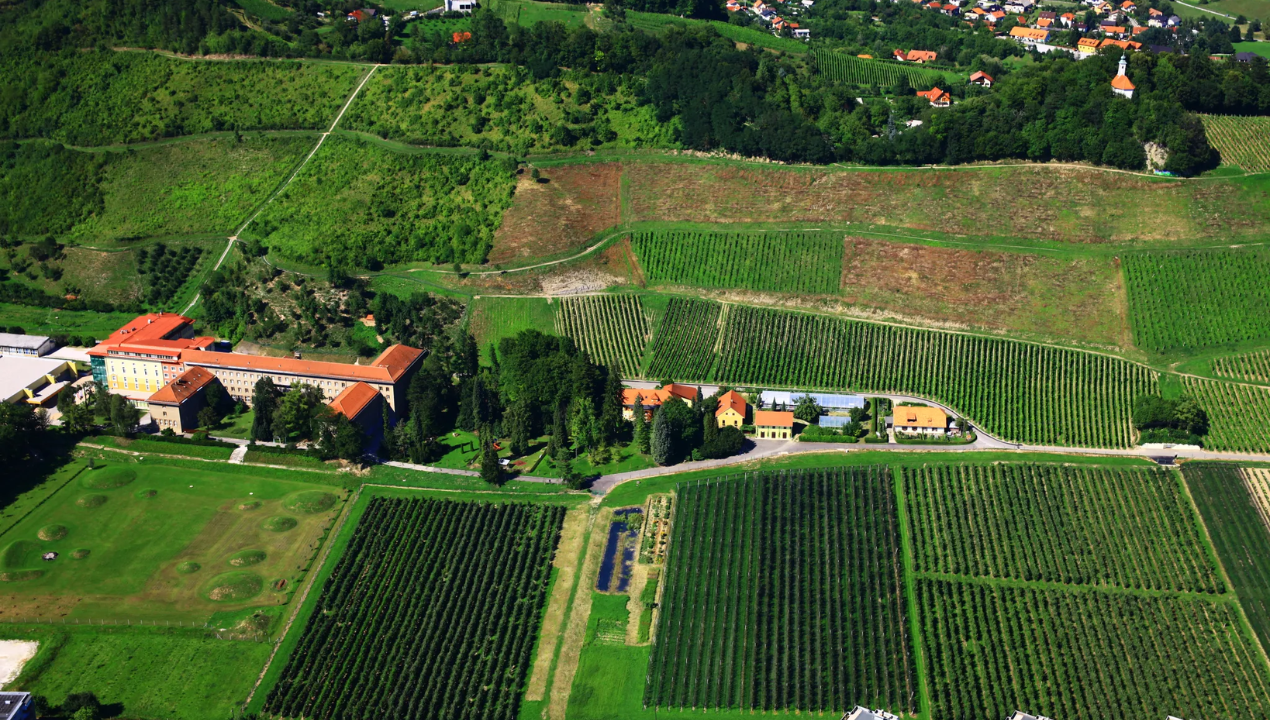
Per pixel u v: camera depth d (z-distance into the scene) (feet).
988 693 653.30
